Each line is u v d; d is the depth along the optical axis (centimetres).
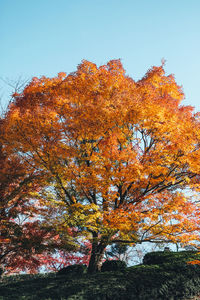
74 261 2139
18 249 1422
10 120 1230
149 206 1418
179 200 1276
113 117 1247
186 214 1327
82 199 1745
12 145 1275
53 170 1322
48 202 1502
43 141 1265
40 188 1512
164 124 1255
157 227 1327
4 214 1461
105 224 1262
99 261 1500
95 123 1249
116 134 1260
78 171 1316
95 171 1295
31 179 1361
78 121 1255
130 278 1178
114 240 1470
